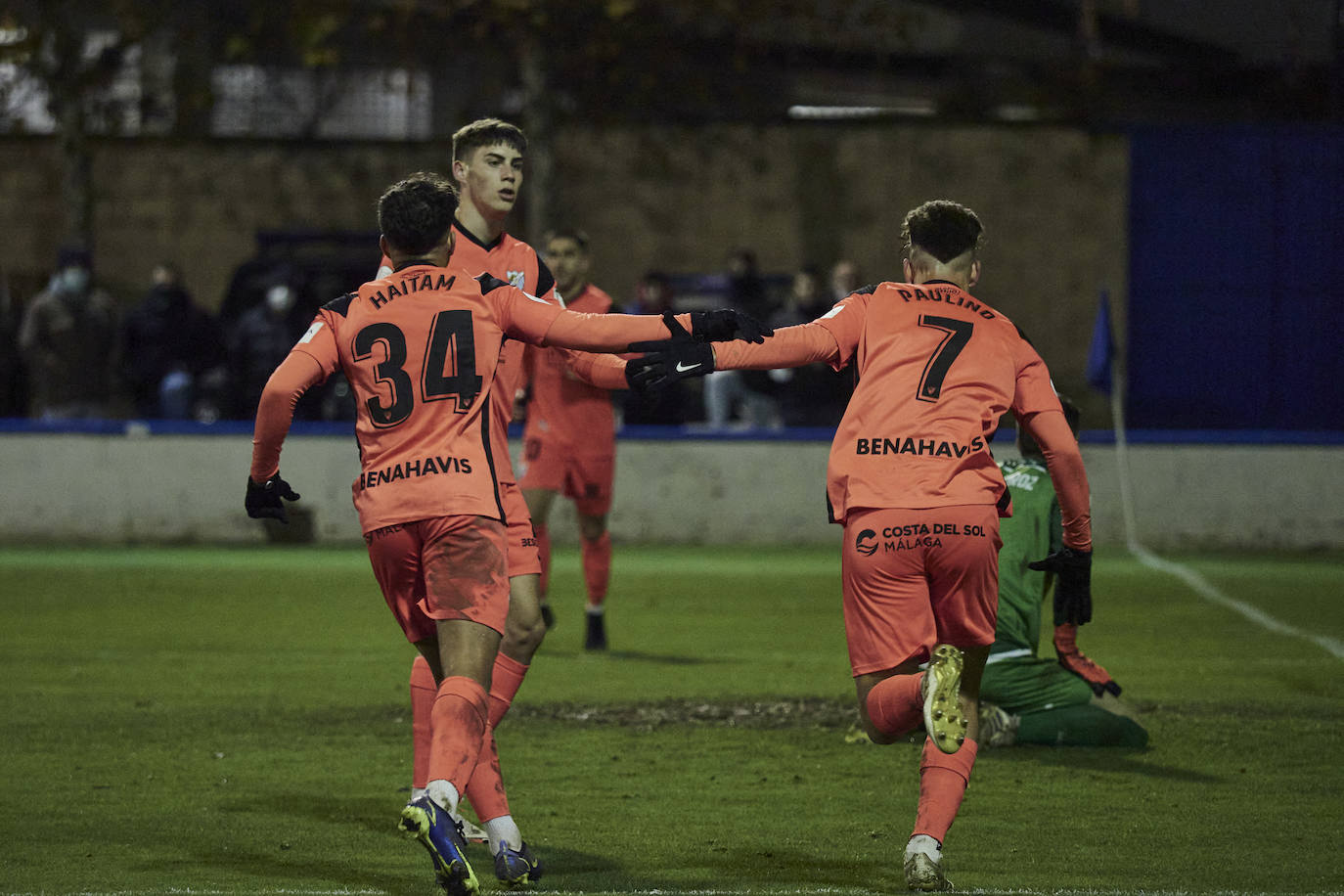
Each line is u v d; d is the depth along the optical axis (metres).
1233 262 74.69
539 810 18.83
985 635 15.53
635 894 15.02
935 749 15.28
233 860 16.47
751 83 80.50
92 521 54.16
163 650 32.44
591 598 32.59
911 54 87.44
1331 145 73.94
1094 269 75.25
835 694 27.12
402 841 17.28
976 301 16.06
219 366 61.59
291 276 63.78
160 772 20.92
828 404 60.38
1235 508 53.38
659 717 24.95
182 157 75.50
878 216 75.38
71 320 58.81
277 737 23.42
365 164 75.56
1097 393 75.25
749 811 18.80
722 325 15.77
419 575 15.12
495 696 16.58
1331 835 17.58
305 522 54.03
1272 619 37.62
